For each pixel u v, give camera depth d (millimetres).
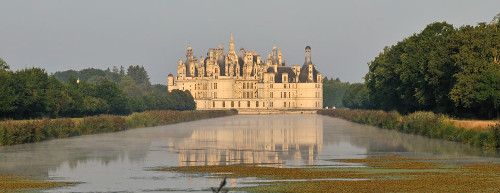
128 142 136875
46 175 79000
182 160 97062
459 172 76188
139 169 84750
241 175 76062
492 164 84625
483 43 147500
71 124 161500
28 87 186125
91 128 173750
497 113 150500
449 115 161625
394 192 61938
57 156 104125
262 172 78625
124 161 95812
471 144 115312
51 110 199875
